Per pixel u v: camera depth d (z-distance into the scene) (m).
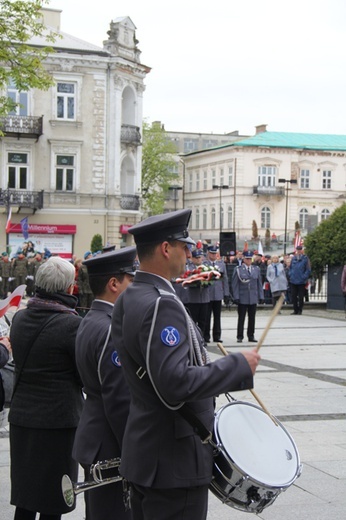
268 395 10.06
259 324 20.72
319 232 25.20
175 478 3.25
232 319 22.31
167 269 3.46
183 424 3.30
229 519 5.51
